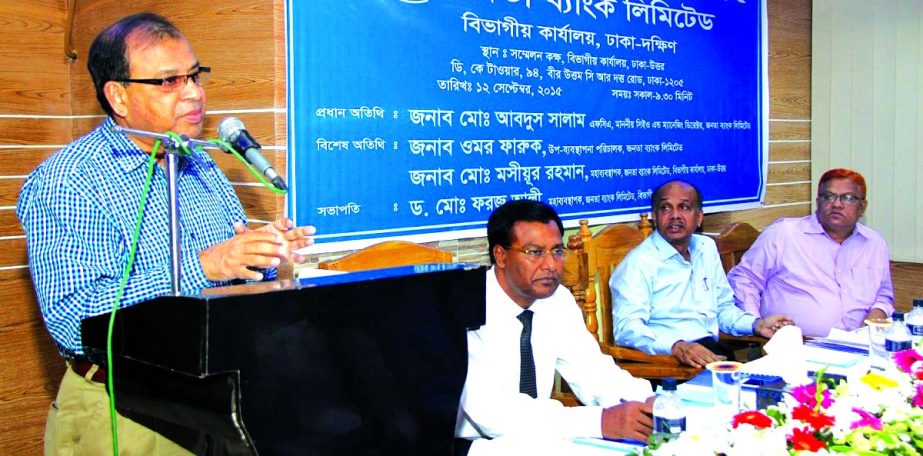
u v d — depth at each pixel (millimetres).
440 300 1654
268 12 2561
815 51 4637
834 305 3590
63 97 3045
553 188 3486
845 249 3621
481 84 3189
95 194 1785
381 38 2854
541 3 3404
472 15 3145
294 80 2617
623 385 2318
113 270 1770
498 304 2254
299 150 2641
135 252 1812
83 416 1805
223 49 2664
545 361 2338
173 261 1506
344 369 1497
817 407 1504
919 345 2107
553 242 2217
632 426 1802
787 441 1402
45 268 1729
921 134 4238
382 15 2852
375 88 2844
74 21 3002
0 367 2920
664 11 3930
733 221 4367
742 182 4336
